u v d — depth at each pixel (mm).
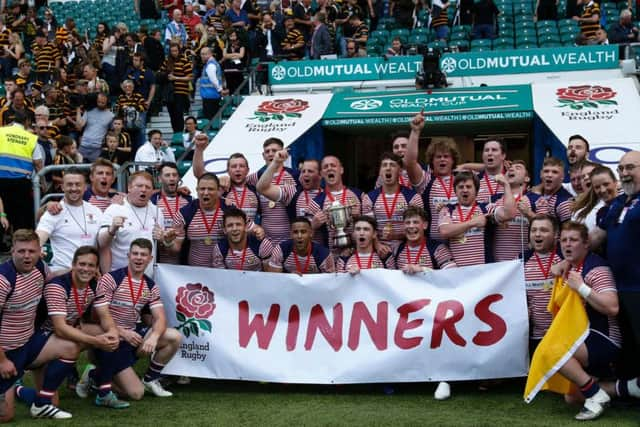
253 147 10688
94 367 6531
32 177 10094
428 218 7160
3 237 11164
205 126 12891
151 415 5965
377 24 18109
